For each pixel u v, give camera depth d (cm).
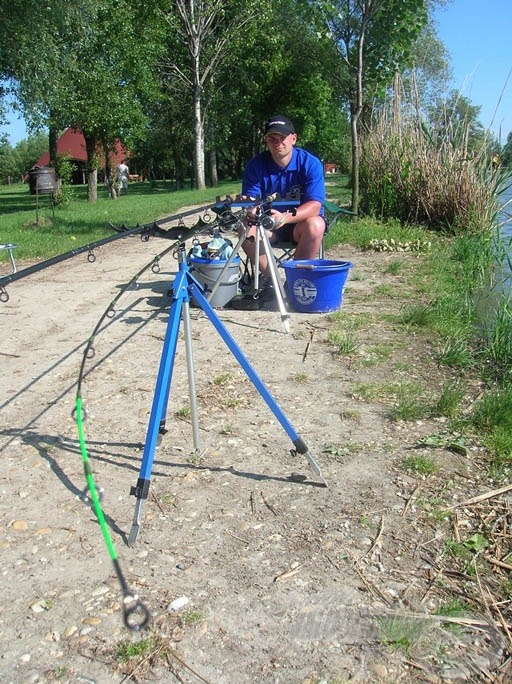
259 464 353
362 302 676
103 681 220
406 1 1188
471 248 910
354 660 226
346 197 2053
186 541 290
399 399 431
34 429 400
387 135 1279
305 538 291
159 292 740
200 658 228
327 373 478
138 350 537
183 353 525
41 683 219
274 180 634
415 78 1235
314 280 611
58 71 1655
